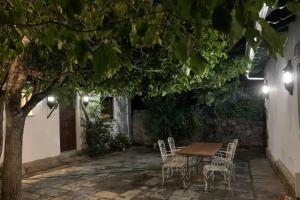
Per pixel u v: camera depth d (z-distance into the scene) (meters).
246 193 6.30
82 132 11.55
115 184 7.26
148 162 10.14
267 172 8.20
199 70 1.44
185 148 7.29
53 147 9.93
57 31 1.88
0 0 2.06
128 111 14.51
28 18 2.32
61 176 8.23
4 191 4.46
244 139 12.76
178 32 1.51
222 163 6.93
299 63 4.84
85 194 6.49
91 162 10.38
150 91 6.60
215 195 6.21
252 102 12.62
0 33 2.18
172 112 12.85
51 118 9.91
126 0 2.09
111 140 12.56
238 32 1.13
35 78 4.88
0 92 4.21
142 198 6.13
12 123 4.48
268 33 1.18
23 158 8.73
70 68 4.23
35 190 6.86
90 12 2.30
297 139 5.23
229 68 7.77
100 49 1.31
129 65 3.07
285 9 4.13
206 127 13.10
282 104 6.88
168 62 5.11
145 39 1.69
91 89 6.28
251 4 1.18
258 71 9.92
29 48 3.84
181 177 7.65
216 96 11.70
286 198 3.19
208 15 1.22
